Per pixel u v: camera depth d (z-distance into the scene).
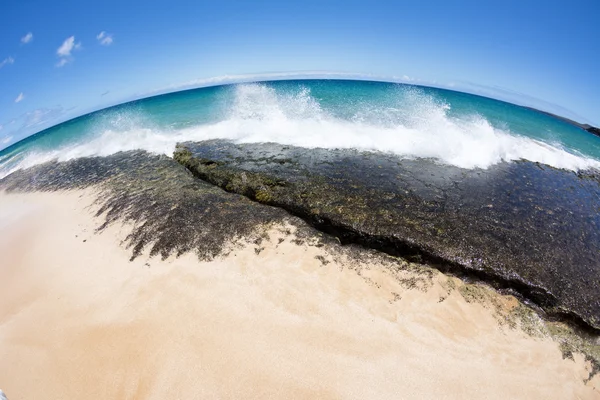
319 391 3.27
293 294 4.40
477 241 5.18
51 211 7.71
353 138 9.92
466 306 4.26
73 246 6.12
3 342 4.25
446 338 3.85
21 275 5.64
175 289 4.64
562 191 7.40
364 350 3.67
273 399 3.21
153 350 3.80
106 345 3.96
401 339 3.81
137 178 8.39
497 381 3.44
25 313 4.73
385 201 6.28
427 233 5.32
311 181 7.11
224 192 7.12
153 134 12.12
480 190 7.02
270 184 7.02
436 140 9.75
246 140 10.34
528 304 4.39
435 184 7.14
